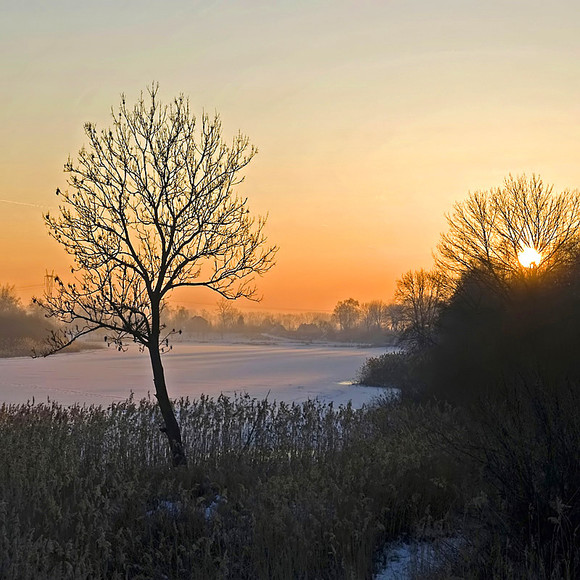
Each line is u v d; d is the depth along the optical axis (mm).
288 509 8969
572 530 7582
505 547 7828
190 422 14266
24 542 8062
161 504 10266
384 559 8805
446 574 7625
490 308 31641
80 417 14320
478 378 25719
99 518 9195
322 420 14695
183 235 13578
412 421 14078
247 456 12578
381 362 55688
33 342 123375
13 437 12508
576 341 22719
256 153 14078
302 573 8227
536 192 34938
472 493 9766
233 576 8438
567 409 8281
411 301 59688
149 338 13375
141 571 8617
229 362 95375
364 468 10867
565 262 31172
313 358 110562
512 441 8320
